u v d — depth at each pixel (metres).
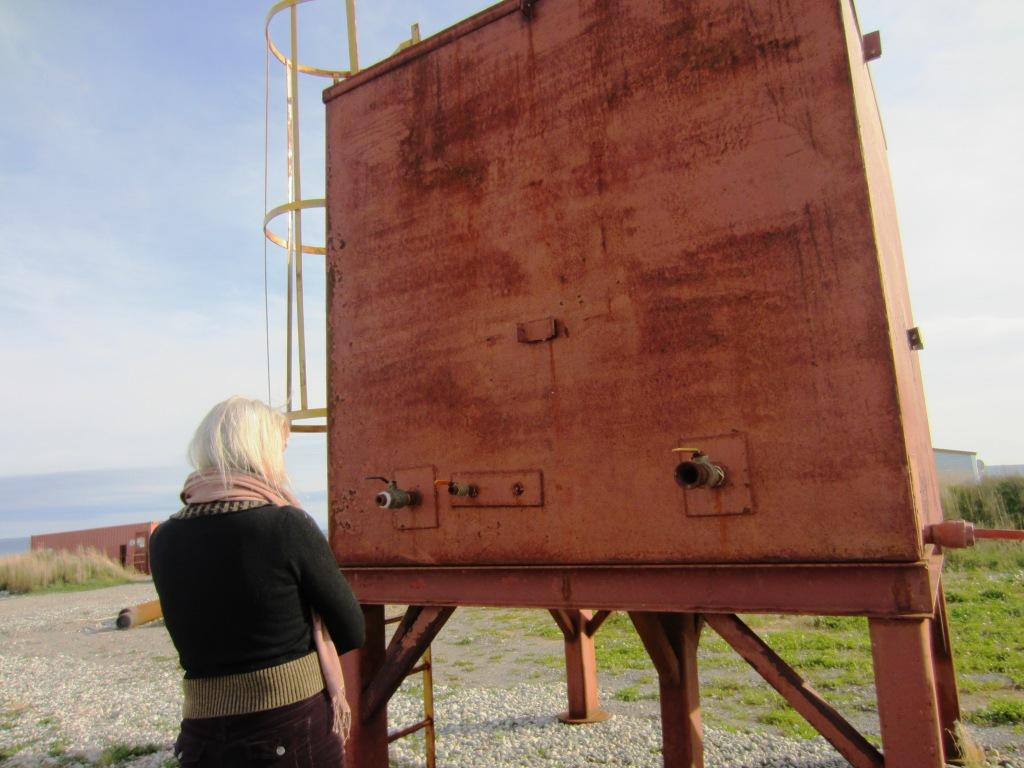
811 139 2.40
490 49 3.22
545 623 10.89
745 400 2.45
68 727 6.73
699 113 2.63
